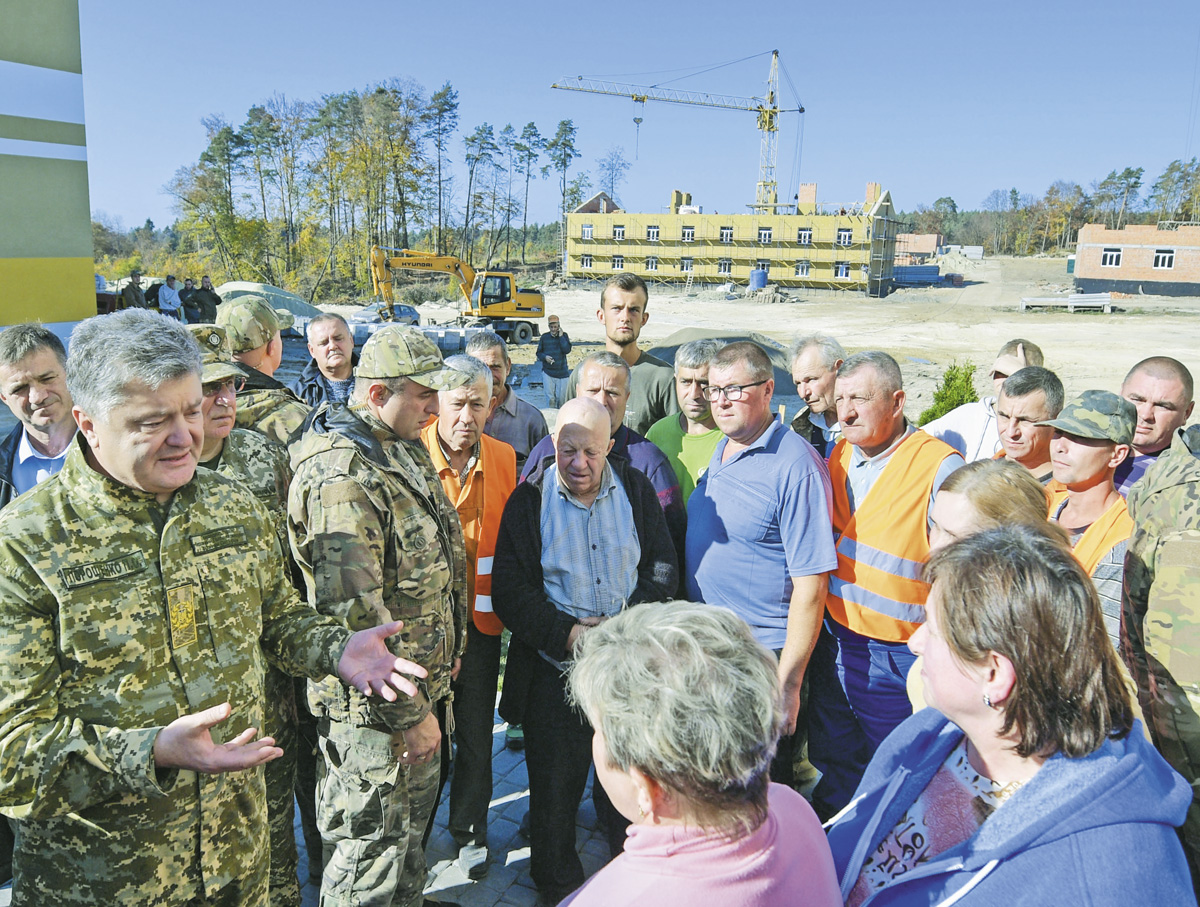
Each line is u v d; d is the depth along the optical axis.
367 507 2.12
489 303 26.77
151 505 1.68
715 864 1.08
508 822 3.32
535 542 2.79
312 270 61.97
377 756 2.17
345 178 62.78
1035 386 3.27
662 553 2.92
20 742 1.45
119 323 1.57
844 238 54.56
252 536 1.88
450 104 68.38
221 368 2.57
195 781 1.67
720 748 1.04
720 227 57.94
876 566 2.84
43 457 3.08
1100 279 48.97
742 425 2.87
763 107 78.19
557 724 2.73
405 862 2.38
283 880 2.55
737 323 37.31
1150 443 3.33
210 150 61.09
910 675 2.14
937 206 134.75
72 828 1.59
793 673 2.72
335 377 4.70
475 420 3.04
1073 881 1.08
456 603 2.56
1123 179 96.19
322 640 1.89
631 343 4.65
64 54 4.29
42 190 4.28
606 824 3.14
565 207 86.44
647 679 1.09
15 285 4.16
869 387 2.81
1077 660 1.13
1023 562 1.19
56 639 1.54
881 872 1.39
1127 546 2.30
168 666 1.65
